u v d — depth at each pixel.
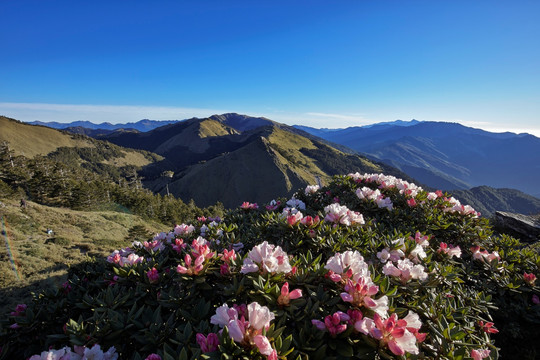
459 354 2.59
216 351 2.19
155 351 2.74
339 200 7.48
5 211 36.34
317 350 2.38
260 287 2.79
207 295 3.25
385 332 2.32
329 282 3.05
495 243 6.31
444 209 7.00
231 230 5.45
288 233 4.72
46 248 27.45
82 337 2.75
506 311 4.73
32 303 4.01
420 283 3.55
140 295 3.35
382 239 4.88
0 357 3.53
